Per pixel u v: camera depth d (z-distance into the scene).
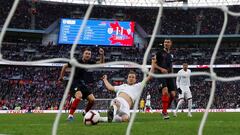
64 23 49.28
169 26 54.97
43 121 11.02
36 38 52.09
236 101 43.19
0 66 46.72
